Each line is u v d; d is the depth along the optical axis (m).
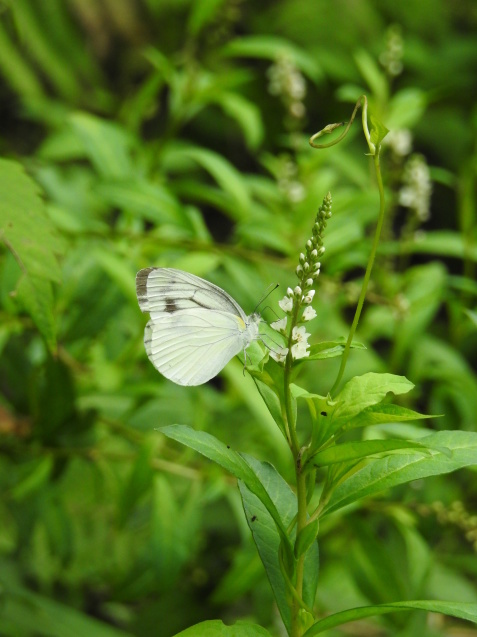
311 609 0.61
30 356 0.77
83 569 0.80
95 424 0.75
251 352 0.63
